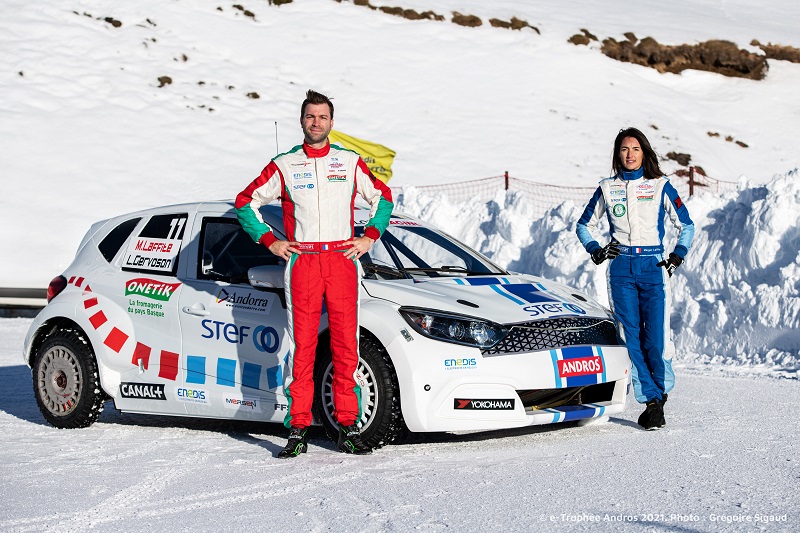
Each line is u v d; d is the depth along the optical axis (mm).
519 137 42344
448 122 43344
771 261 11094
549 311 6305
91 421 7203
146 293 7070
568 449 6016
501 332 6039
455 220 15094
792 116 47219
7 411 8141
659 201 6805
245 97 43688
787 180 11352
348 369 5902
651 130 43688
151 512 4625
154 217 7395
